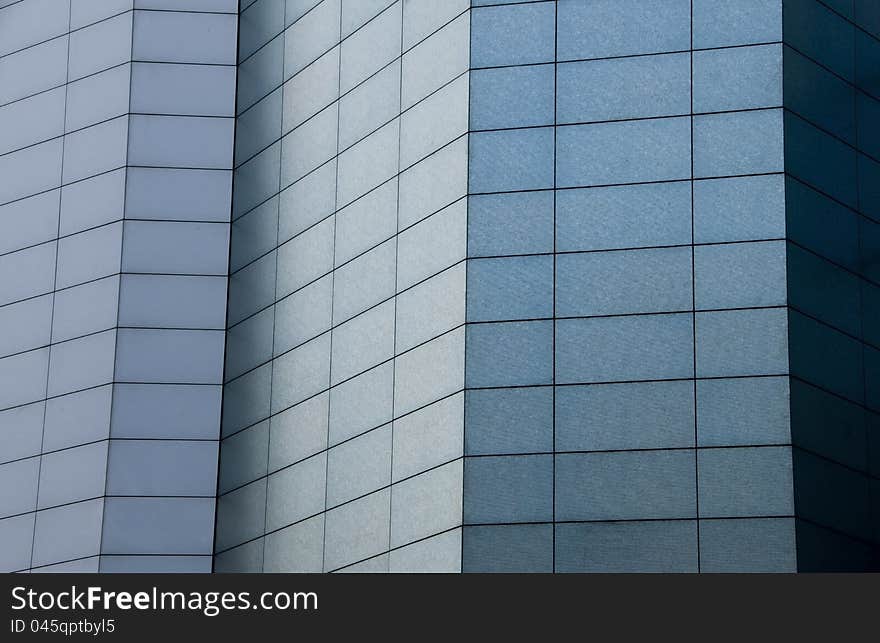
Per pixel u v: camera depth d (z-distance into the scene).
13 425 43.62
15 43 47.88
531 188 35.97
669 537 32.81
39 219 45.38
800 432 33.16
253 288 42.28
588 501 33.41
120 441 41.75
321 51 42.53
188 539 40.94
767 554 32.25
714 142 35.41
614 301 34.72
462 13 38.06
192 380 42.31
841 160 36.19
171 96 44.78
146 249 43.41
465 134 36.78
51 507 42.09
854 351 34.84
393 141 39.09
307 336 40.09
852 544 33.19
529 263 35.41
